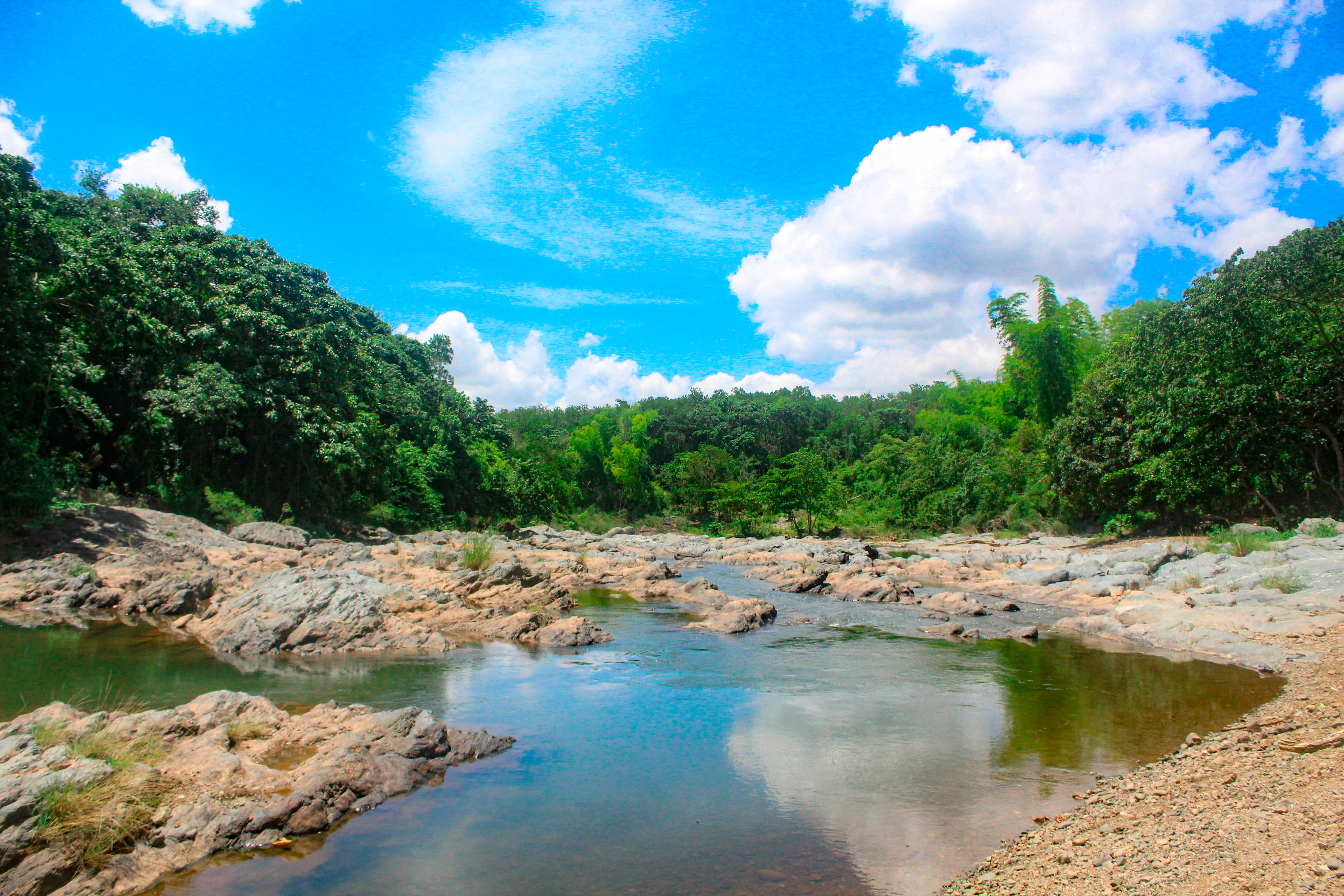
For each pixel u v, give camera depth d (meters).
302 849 6.27
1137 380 30.56
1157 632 15.68
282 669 12.42
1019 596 23.12
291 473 36.50
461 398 63.16
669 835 6.55
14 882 5.24
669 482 82.75
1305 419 26.34
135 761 7.07
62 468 25.17
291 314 35.59
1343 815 5.18
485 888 5.60
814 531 56.66
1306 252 24.88
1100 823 6.39
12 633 14.13
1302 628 14.27
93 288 26.11
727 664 13.53
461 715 10.09
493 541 40.34
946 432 69.31
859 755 8.71
